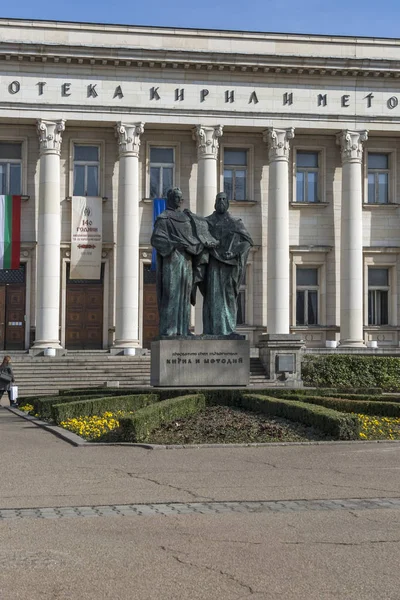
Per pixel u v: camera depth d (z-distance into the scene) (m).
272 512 10.35
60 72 47.19
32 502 10.98
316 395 24.77
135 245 47.69
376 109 49.78
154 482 12.44
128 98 47.69
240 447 16.48
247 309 50.56
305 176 51.41
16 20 46.88
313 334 50.47
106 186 49.38
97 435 18.12
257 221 50.69
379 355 47.62
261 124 48.72
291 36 48.94
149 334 50.09
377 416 20.50
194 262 24.73
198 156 48.59
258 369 39.97
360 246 49.44
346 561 8.16
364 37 49.66
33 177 48.78
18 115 46.72
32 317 48.69
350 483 12.38
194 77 48.28
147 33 47.84
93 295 49.62
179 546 8.71
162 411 18.88
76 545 8.75
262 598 7.08
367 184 51.75
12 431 20.45
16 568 7.94
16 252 47.50
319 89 49.38
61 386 39.41
